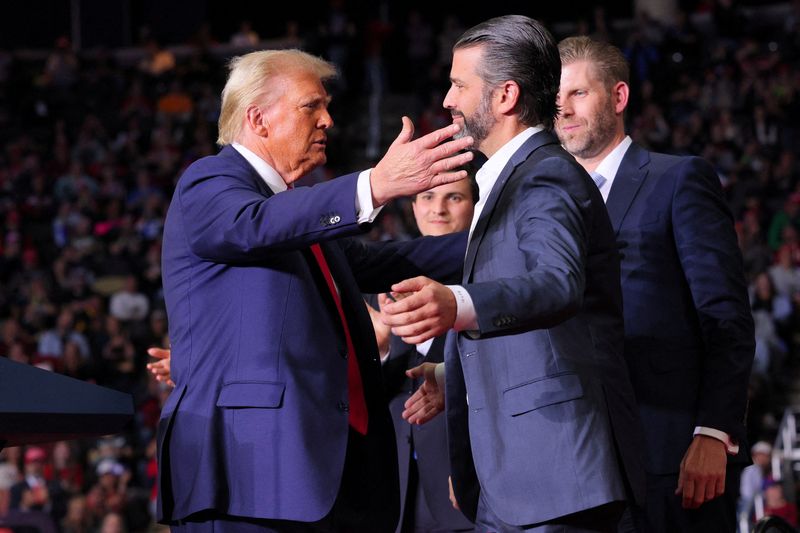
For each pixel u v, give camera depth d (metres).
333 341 3.03
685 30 21.59
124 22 25.52
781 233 16.17
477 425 2.87
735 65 21.19
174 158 19.83
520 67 3.01
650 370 3.70
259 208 2.85
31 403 2.31
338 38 21.58
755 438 12.77
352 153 21.19
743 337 3.64
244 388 2.90
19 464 11.49
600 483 2.71
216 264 3.00
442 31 26.86
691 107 20.19
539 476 2.75
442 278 3.64
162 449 2.98
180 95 21.61
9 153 20.52
